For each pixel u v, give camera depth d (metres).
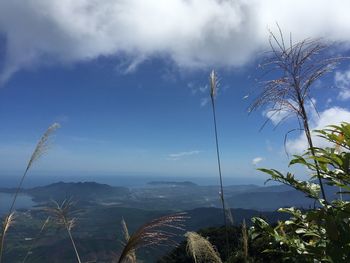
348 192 2.50
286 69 3.10
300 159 2.61
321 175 2.61
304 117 2.97
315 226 3.00
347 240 2.30
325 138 2.60
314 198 2.76
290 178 2.89
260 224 3.16
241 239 3.99
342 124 2.50
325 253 2.48
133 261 2.77
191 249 3.62
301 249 2.76
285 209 3.10
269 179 2.96
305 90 3.02
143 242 2.62
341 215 2.42
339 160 2.45
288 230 3.32
